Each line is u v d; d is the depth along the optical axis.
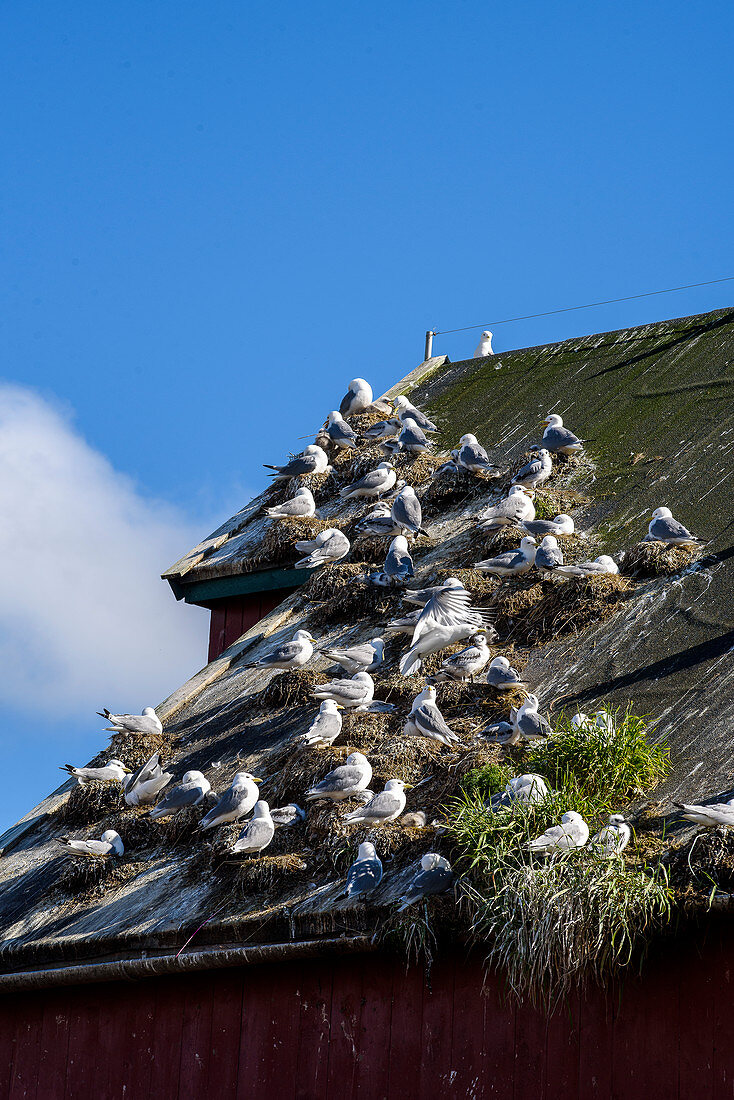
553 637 22.81
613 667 21.17
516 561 24.50
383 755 20.23
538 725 19.25
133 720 25.28
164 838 22.12
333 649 25.20
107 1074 20.80
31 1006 22.23
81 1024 21.48
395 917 17.00
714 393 29.14
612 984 15.99
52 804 25.88
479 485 29.41
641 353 32.78
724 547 23.22
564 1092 16.06
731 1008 15.08
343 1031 18.30
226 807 20.45
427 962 16.95
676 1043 15.38
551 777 18.03
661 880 15.62
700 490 25.59
